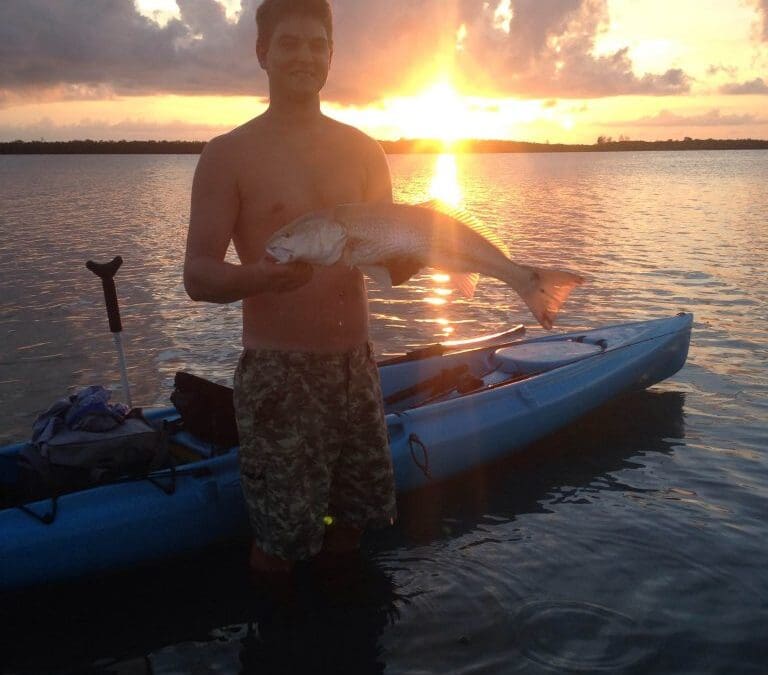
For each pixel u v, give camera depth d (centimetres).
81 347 854
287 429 340
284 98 338
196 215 329
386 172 367
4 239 1869
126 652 352
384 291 1147
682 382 709
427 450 498
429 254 318
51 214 2617
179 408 456
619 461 549
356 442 361
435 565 417
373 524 376
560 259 1459
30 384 730
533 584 393
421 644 347
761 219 2197
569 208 2725
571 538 441
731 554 416
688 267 1340
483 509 484
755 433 590
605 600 376
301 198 337
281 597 389
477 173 7288
